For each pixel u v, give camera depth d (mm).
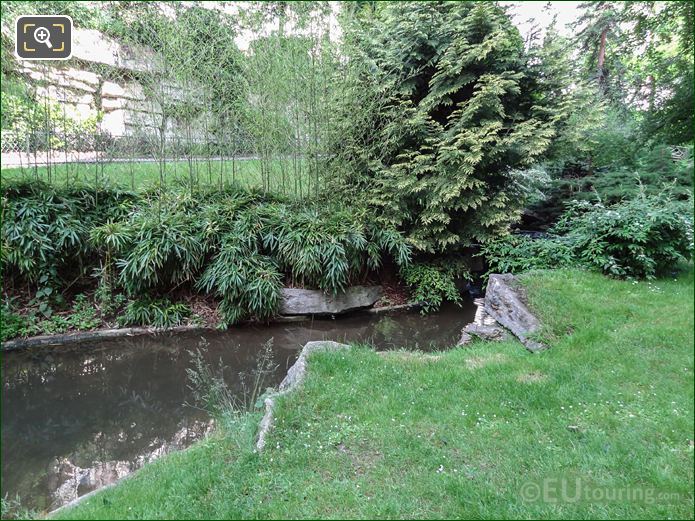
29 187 3756
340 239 4355
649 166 5395
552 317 3270
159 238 3840
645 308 3242
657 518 1435
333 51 4465
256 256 4250
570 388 2369
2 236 3465
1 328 3443
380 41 5012
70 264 3961
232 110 4605
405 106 4754
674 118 5223
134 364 3480
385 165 5133
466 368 2770
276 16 4395
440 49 4738
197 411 2787
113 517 1539
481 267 5629
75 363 3486
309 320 4523
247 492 1662
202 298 4324
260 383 3139
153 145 4492
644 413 2047
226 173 4832
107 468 2227
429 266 5109
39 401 2922
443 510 1540
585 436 1936
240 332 4133
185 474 1784
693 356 2418
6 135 3775
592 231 4328
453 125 4902
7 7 3676
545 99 5145
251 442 1992
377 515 1518
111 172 4410
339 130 4707
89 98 4477
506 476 1714
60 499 1950
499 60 4750
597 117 5086
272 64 4371
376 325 4512
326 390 2477
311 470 1793
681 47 5445
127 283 3855
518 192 5418
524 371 2652
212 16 4457
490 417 2176
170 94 4312
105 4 4266
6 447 2393
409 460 1844
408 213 4930
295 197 4789
